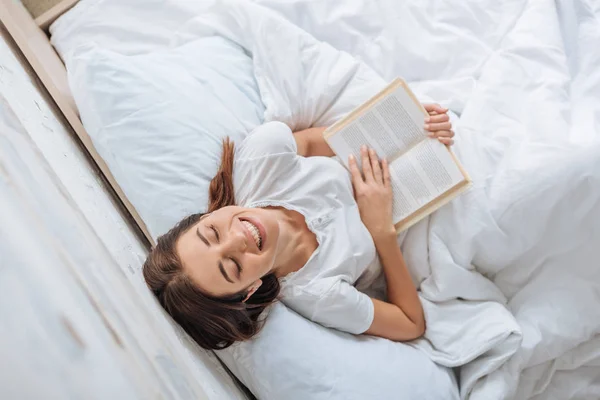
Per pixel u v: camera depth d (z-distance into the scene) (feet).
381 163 3.44
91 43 3.44
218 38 3.91
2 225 1.45
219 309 2.84
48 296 1.43
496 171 3.25
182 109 3.38
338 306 3.11
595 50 3.66
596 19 3.76
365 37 4.06
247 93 3.77
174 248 2.83
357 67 3.85
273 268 3.15
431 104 3.38
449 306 3.40
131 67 3.36
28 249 1.49
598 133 3.27
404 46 3.96
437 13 3.96
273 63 3.76
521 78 3.54
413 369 3.12
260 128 3.39
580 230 3.13
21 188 1.73
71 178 2.89
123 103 3.28
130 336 1.78
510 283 3.52
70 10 4.08
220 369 3.16
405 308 3.36
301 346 2.99
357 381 2.94
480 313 3.33
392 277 3.38
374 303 3.27
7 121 2.04
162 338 2.25
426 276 3.51
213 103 3.52
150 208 3.30
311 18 4.05
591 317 3.19
